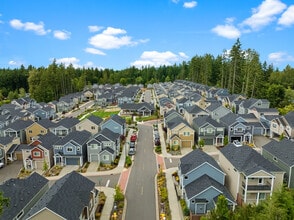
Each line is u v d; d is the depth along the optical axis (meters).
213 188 29.92
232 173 34.22
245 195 30.98
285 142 40.91
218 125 57.00
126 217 29.86
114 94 127.69
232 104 88.88
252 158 33.56
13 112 85.94
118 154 51.53
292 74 125.81
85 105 119.75
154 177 40.91
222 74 124.25
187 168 34.62
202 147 54.72
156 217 29.84
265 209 22.67
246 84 100.00
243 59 107.56
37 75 127.75
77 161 47.25
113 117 64.62
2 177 43.75
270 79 117.62
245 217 22.81
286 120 56.66
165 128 67.81
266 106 78.88
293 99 90.38
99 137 49.44
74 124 66.44
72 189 28.67
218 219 23.95
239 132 57.94
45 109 87.75
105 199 34.03
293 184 35.66
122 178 40.84
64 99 108.94
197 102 88.81
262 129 62.75
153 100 122.44
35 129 63.09
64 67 139.75
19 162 50.62
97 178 41.06
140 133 67.38
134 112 93.25
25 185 32.19
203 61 148.00
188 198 29.84
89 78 192.00
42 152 46.28
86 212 27.53
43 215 23.64
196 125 58.84
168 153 51.84
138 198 34.25
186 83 153.25
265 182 31.73
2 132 61.06
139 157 49.84
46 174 43.72
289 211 22.58
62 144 47.22
